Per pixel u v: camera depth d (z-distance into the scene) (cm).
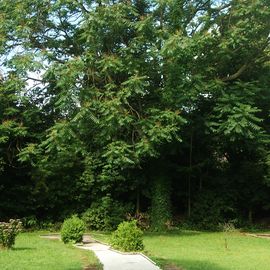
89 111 1753
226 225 2122
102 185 2378
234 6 1948
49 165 2280
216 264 1247
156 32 1859
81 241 1684
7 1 1997
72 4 1897
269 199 2525
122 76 1941
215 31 1941
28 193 2327
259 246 1742
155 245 1722
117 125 1783
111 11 1812
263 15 1878
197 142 2405
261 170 2428
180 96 1852
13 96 2023
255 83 2108
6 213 2322
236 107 1866
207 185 2545
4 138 2008
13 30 1989
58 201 2377
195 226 2425
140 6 2047
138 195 2445
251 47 2114
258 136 2072
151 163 2316
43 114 2269
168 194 2323
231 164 2564
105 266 1169
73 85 1791
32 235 2067
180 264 1238
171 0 1847
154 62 1912
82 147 1989
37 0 1962
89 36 1812
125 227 1477
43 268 1100
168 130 1783
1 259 1223
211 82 1961
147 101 1986
